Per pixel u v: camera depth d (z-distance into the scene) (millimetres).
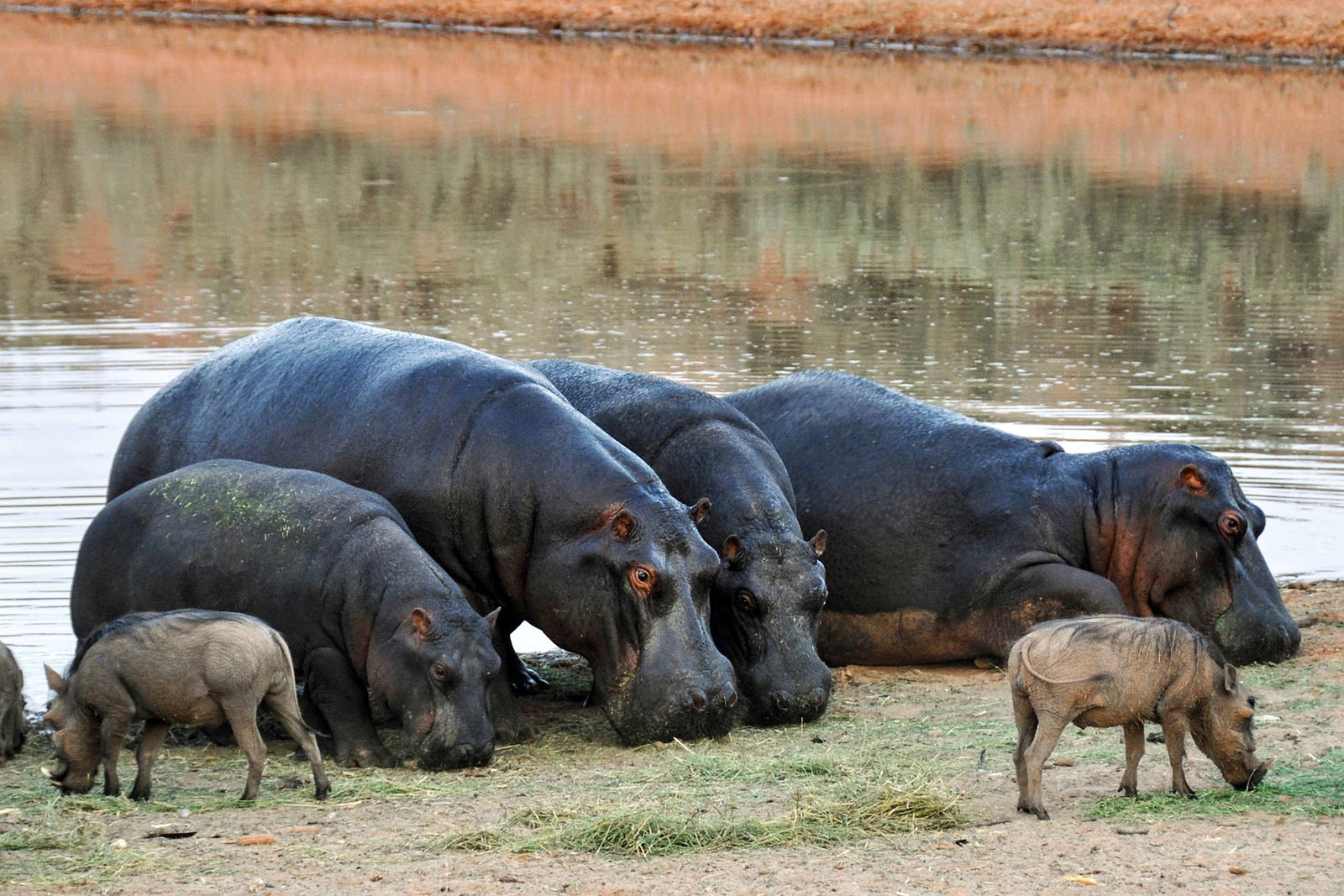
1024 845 27484
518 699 42938
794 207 115125
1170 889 25312
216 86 171375
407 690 34875
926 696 41531
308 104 161375
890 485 45656
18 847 28516
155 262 96500
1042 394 71000
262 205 114438
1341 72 180500
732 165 132000
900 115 157625
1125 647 28984
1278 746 33500
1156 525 43719
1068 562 44312
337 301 87062
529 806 30562
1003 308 88500
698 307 86750
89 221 108188
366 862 27531
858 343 79750
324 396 41906
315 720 36938
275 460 41781
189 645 31172
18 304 85812
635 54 195750
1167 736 29750
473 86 172875
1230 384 73500
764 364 74500
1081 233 108438
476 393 40250
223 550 36781
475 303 86625
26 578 50594
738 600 39594
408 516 39781
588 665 46906
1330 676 40906
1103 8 197000
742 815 29719
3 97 159750
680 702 36281
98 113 152125
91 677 31406
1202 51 190125
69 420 66062
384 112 157125
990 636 44250
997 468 45250
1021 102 163625
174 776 34312
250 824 30047
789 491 43469
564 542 38250
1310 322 85938
